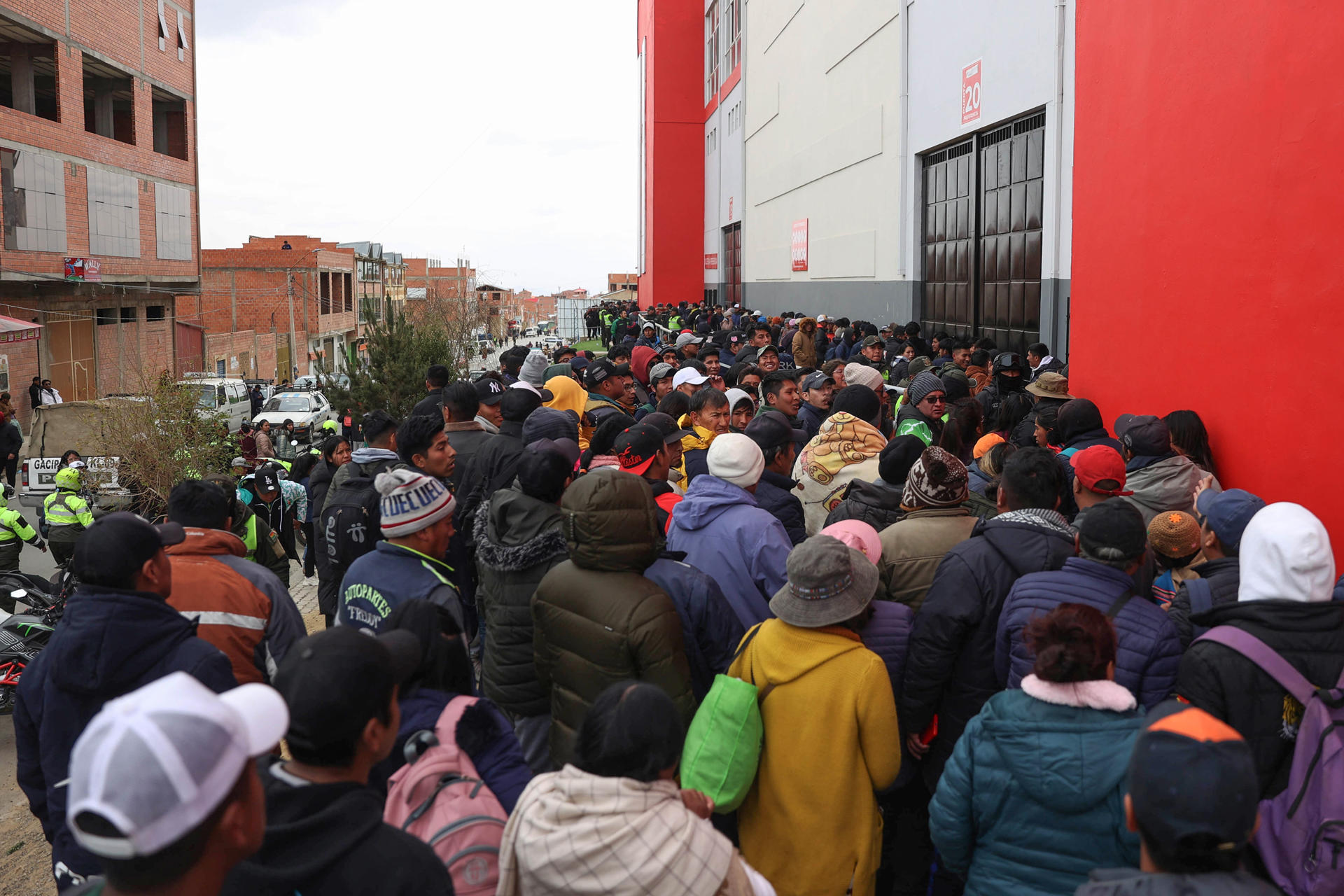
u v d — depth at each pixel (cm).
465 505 559
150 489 1440
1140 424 533
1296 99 538
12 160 2858
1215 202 620
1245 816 168
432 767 237
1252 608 284
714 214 4975
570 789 218
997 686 346
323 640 203
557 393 791
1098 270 797
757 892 228
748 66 3759
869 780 315
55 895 518
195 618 350
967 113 1506
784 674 313
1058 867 254
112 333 3516
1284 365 552
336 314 6538
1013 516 357
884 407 912
